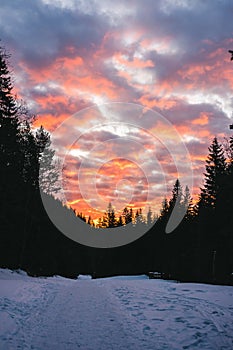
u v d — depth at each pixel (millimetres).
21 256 34250
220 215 40438
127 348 7023
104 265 87312
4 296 13461
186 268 56469
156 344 7359
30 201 37094
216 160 45000
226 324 9047
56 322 9391
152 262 76812
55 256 56719
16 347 6922
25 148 34625
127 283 23312
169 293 15641
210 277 45031
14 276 27328
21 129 34438
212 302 12453
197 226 49000
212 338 7812
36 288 17984
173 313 10625
